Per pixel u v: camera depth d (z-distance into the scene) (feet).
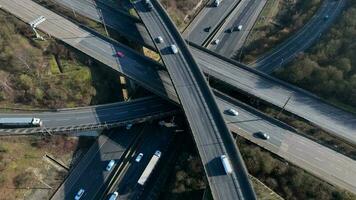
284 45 611.88
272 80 541.75
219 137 424.05
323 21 641.81
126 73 529.45
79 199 463.01
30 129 490.90
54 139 495.41
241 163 393.91
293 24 647.97
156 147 513.45
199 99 462.60
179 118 537.65
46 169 479.41
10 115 506.07
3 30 551.18
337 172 442.09
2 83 510.99
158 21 563.89
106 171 486.79
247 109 499.92
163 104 527.40
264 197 418.92
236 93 546.67
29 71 527.40
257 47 618.44
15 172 457.68
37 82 520.42
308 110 508.12
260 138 471.21
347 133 483.10
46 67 539.70
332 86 514.27
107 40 570.05
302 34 624.59
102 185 476.54
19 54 530.68
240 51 615.16
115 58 547.08
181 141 520.42
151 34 543.80
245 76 545.85
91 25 604.08
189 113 449.06
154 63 544.21
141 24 613.11
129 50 557.74
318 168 444.96
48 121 502.79
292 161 450.30
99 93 537.24
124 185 478.59
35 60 539.29
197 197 442.91
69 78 531.09
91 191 471.21
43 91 516.73
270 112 512.22
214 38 638.94
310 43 608.60
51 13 606.14
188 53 513.04
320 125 491.31
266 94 524.52
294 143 467.52
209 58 569.64
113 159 497.46
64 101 519.19
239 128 480.23
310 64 533.96
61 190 469.98
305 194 419.95
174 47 515.91
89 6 635.25
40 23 587.27
